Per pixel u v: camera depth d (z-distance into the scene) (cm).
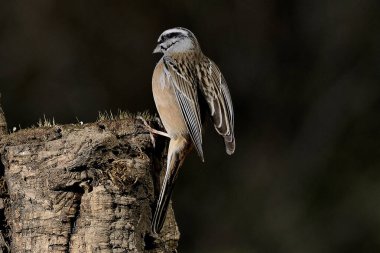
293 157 1705
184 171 1584
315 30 1872
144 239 749
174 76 845
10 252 743
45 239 720
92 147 718
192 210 1564
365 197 1595
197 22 1809
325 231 1552
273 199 1609
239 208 1579
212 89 855
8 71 1650
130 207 730
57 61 1681
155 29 1756
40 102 1645
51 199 721
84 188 722
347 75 1808
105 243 718
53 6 1705
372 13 1858
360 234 1552
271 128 1756
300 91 1802
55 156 724
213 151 1623
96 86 1684
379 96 1761
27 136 734
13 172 735
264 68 1822
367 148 1688
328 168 1658
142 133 762
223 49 1820
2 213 746
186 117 821
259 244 1544
